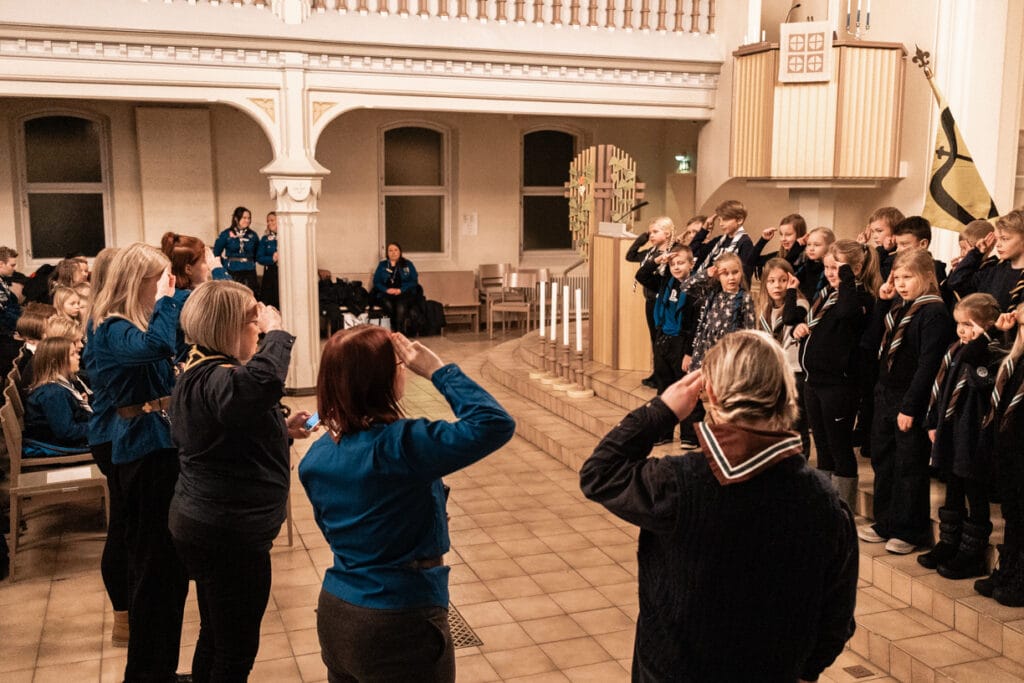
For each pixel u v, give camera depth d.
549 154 13.78
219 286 2.84
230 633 2.89
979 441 3.84
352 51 8.51
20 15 7.47
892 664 3.79
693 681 1.91
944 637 3.86
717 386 1.91
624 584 4.77
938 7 7.39
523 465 6.92
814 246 5.30
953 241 7.34
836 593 1.94
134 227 11.61
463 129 13.04
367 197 12.73
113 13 7.72
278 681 3.76
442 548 2.42
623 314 8.16
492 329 12.80
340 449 2.36
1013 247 4.34
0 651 3.97
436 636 2.36
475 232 13.36
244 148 11.90
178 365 3.51
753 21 9.17
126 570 3.90
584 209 8.77
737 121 8.55
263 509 2.87
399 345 2.40
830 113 7.83
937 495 4.77
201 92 8.19
